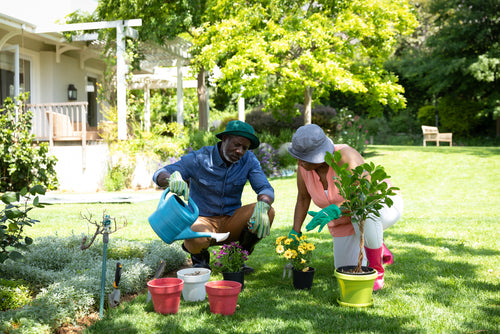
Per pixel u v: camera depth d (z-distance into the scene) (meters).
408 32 14.63
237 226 3.76
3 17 10.52
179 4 14.12
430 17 28.84
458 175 11.91
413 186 10.92
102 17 14.19
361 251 3.07
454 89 26.45
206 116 16.23
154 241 4.48
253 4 13.75
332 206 3.05
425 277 3.70
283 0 13.67
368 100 15.63
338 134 16.86
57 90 13.95
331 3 14.20
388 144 27.36
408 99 29.11
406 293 3.30
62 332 2.68
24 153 9.45
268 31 13.20
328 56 13.62
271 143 15.68
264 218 3.21
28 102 13.18
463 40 24.56
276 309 3.00
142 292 3.46
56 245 4.18
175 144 11.93
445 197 9.40
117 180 10.98
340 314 2.89
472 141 26.64
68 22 14.27
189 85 19.30
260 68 13.00
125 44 12.48
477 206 8.11
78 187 10.97
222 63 14.38
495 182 10.95
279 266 4.16
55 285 3.04
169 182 3.09
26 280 3.37
